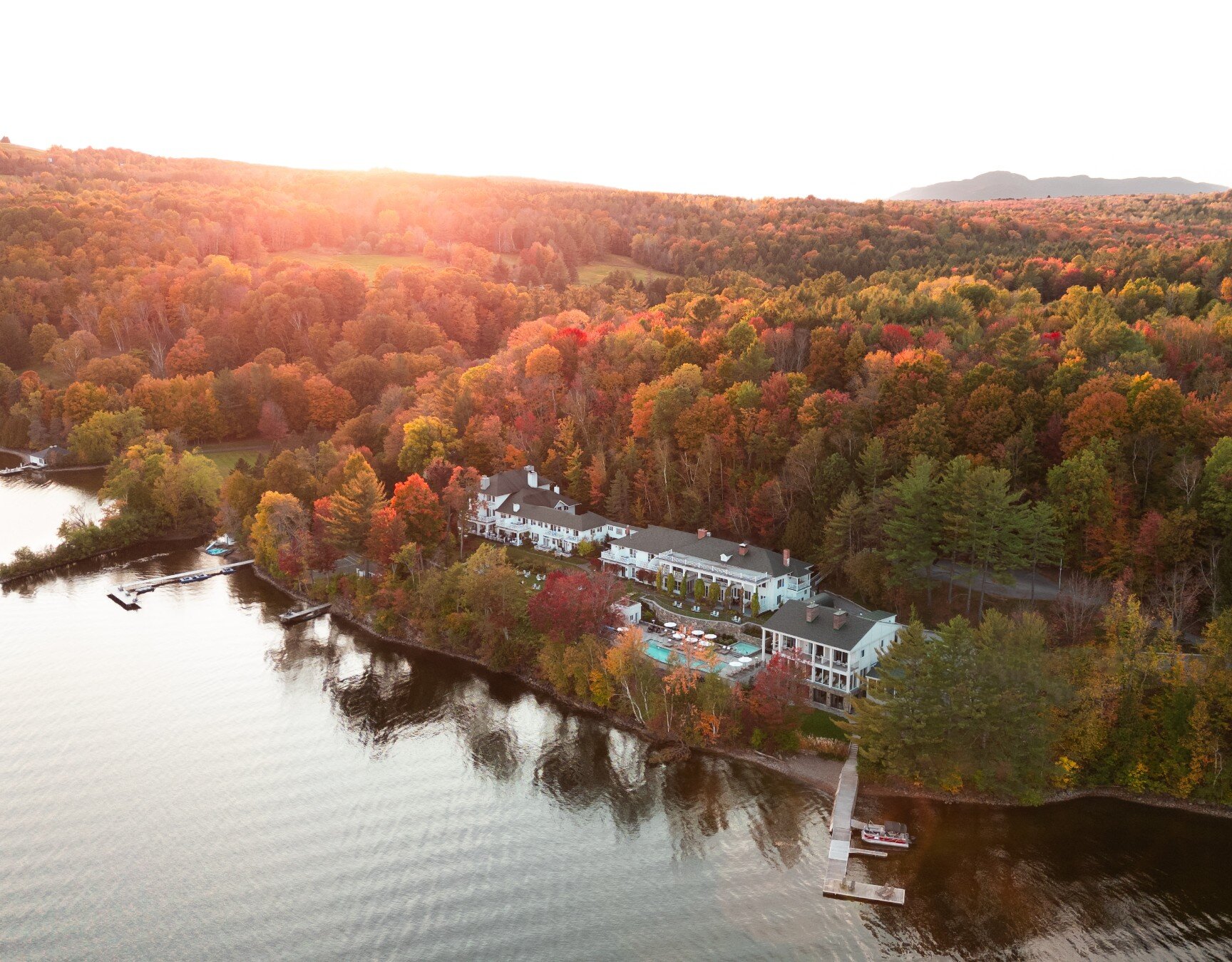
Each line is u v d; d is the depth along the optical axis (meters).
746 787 85.31
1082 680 83.00
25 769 89.62
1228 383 114.44
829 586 116.00
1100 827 78.31
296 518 141.62
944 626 83.69
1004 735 80.62
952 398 121.75
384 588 121.50
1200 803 80.19
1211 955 64.69
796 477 120.81
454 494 135.88
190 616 128.50
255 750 93.75
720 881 73.25
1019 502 108.56
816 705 95.75
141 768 90.12
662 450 134.38
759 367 145.50
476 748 94.25
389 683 107.94
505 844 78.88
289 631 123.19
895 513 106.88
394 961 65.56
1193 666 81.81
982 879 72.44
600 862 76.25
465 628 112.31
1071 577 102.00
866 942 66.25
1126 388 112.38
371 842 79.25
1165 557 93.38
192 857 77.12
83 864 76.06
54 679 108.75
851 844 76.62
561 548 136.38
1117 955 64.81
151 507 163.88
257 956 66.12
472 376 183.75
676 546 122.19
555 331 193.12
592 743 94.44
